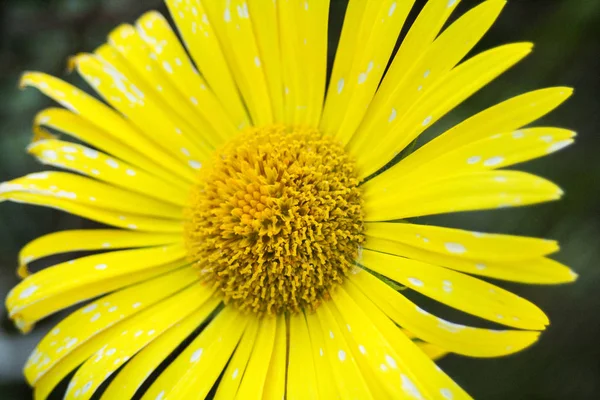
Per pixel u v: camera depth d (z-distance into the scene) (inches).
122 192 3.6
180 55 3.6
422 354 2.9
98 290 3.5
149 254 3.5
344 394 3.0
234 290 3.4
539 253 2.7
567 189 4.1
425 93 3.0
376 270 3.1
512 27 4.1
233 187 3.4
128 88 3.6
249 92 3.5
